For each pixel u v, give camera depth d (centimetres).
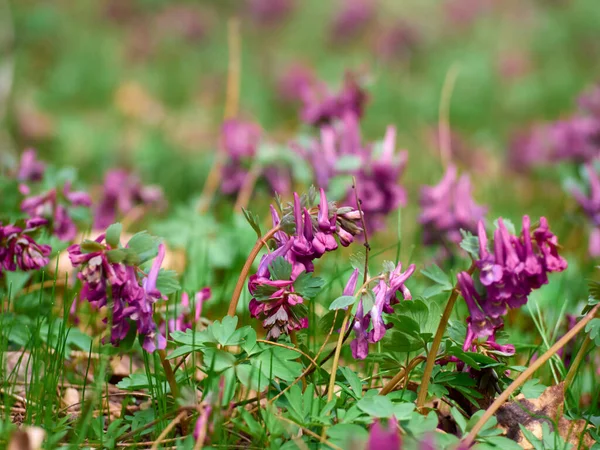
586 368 55
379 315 44
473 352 45
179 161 118
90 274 42
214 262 64
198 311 50
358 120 75
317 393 46
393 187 65
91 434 46
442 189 66
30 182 63
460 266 66
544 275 43
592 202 68
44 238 57
